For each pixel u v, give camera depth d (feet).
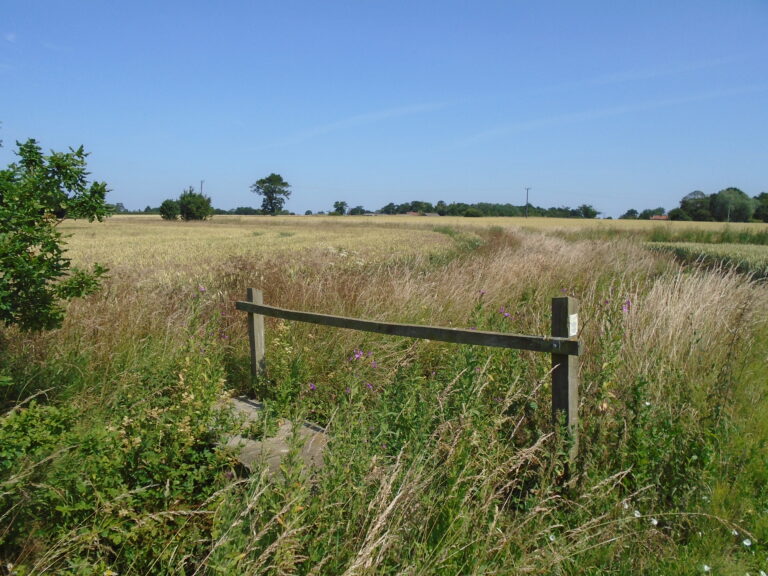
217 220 286.87
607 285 33.45
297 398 17.80
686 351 18.45
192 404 13.93
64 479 10.16
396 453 11.45
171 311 23.50
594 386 14.56
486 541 9.32
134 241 93.56
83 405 15.58
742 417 15.61
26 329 13.03
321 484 9.93
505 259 39.22
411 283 27.78
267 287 27.61
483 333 12.73
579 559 10.03
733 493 12.09
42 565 9.29
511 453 12.56
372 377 18.89
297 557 8.73
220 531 9.02
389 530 8.87
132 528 9.88
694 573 9.95
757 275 50.62
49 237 12.15
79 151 13.08
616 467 12.60
